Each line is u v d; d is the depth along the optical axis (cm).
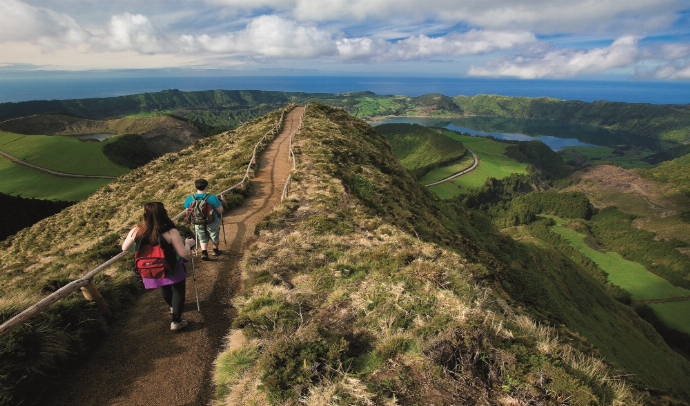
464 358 491
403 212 2200
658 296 13988
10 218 5916
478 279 1068
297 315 669
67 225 2605
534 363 484
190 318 691
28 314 479
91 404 477
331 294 751
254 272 876
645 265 17475
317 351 518
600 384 490
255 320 643
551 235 19888
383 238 1232
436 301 687
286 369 483
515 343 527
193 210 945
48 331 526
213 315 707
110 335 627
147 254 564
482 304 725
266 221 1267
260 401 450
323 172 2064
